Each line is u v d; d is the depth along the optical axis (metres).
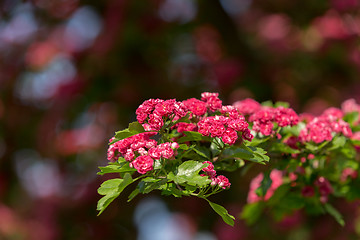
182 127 3.00
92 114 7.59
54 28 8.24
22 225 7.80
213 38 8.12
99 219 7.71
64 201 7.69
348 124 3.54
